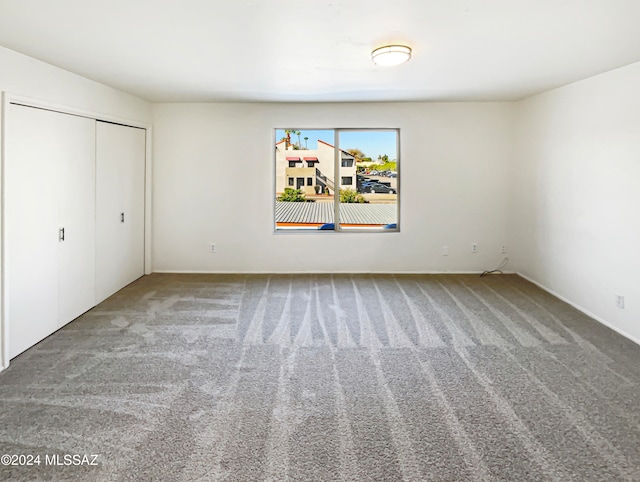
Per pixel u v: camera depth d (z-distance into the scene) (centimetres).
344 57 319
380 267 550
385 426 210
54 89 337
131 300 427
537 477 173
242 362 286
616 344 315
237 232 545
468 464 181
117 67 345
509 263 545
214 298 437
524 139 508
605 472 176
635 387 249
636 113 320
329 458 186
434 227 545
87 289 394
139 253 514
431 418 217
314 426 210
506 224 543
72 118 365
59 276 348
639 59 314
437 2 218
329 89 442
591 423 212
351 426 210
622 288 337
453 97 495
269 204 542
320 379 261
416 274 544
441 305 415
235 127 532
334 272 550
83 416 218
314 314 388
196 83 410
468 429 207
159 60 325
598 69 348
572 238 411
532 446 193
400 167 540
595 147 371
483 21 244
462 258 547
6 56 282
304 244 548
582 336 332
